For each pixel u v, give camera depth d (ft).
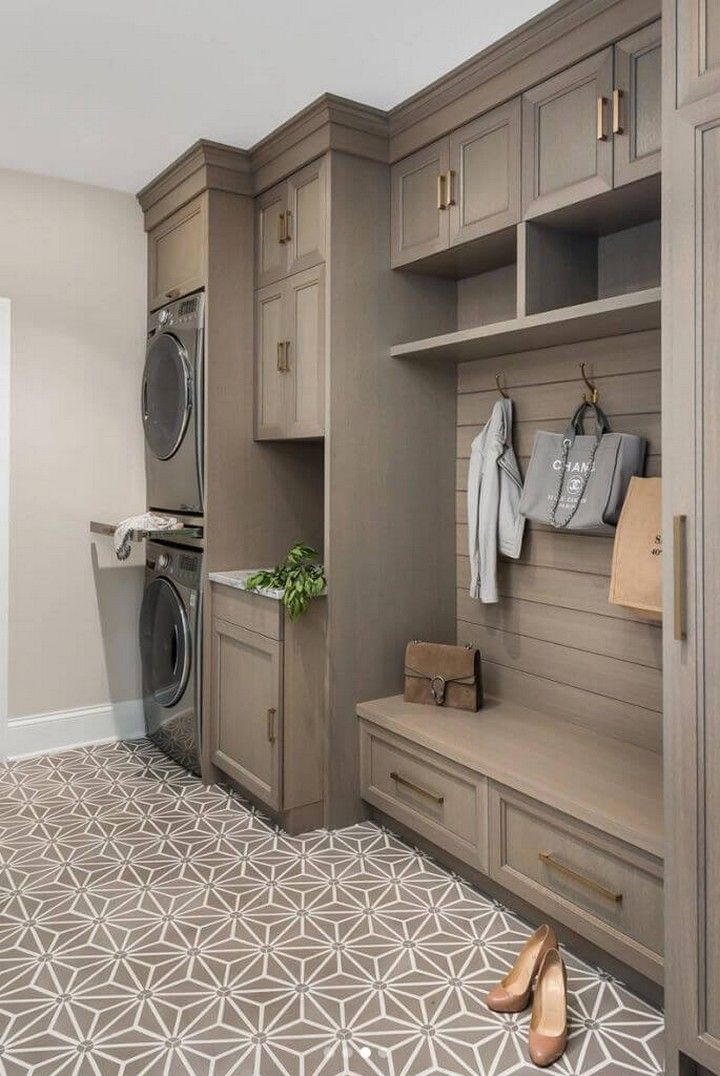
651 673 8.71
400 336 10.61
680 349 5.80
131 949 7.72
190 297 11.84
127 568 13.51
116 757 12.81
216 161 11.16
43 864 9.36
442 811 9.18
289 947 7.77
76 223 12.75
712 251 5.57
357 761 10.57
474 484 10.29
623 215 8.26
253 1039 6.49
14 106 10.00
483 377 10.75
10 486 12.42
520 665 10.39
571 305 8.84
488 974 7.36
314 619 10.22
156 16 7.99
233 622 11.12
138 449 13.47
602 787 7.70
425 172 9.82
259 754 10.49
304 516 12.39
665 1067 6.06
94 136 10.92
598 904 7.30
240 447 11.78
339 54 8.64
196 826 10.41
